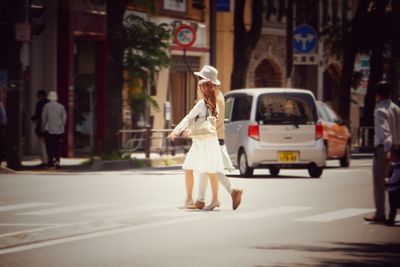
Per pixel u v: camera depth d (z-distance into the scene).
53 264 14.98
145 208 22.77
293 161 33.25
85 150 47.06
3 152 40.38
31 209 22.81
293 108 33.53
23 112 43.53
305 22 65.94
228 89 58.41
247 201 24.41
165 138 42.66
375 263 15.11
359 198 25.48
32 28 35.44
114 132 40.41
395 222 20.36
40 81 44.53
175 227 19.23
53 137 38.09
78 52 46.72
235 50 47.91
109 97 40.56
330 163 44.78
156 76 52.09
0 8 35.56
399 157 19.98
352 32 57.75
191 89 55.88
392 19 57.84
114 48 40.47
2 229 19.20
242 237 17.83
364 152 55.47
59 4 45.25
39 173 35.16
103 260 15.31
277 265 14.80
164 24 45.38
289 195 26.19
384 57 58.84
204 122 22.09
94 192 27.00
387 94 20.33
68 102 45.12
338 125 40.28
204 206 22.56
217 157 22.20
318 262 15.11
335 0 72.12
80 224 18.72
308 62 47.59
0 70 41.78
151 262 15.08
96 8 46.91
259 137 33.09
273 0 63.06
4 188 28.45
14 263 15.11
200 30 56.34
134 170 38.03
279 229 18.98
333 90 73.56
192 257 15.54
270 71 64.75
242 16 47.72
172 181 30.72
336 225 19.70
